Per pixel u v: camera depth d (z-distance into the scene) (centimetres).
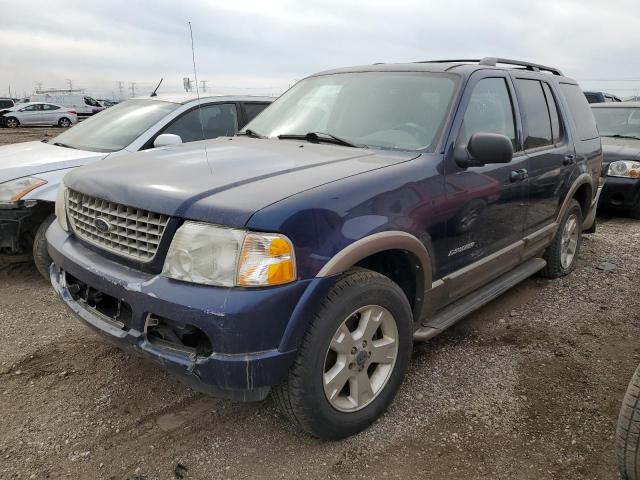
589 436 272
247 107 613
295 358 235
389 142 325
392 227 264
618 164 765
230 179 255
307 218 230
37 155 496
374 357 271
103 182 272
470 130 333
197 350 232
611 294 471
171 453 259
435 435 272
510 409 294
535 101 426
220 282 222
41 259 442
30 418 284
